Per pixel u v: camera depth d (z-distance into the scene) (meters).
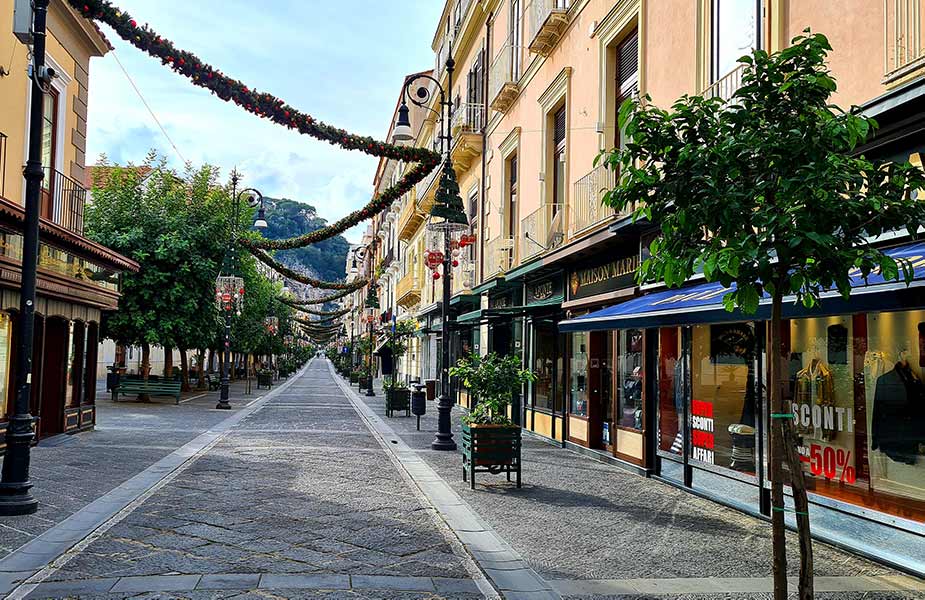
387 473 11.22
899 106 6.02
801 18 7.96
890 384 6.68
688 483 9.94
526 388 18.12
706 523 8.04
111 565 5.98
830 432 7.44
